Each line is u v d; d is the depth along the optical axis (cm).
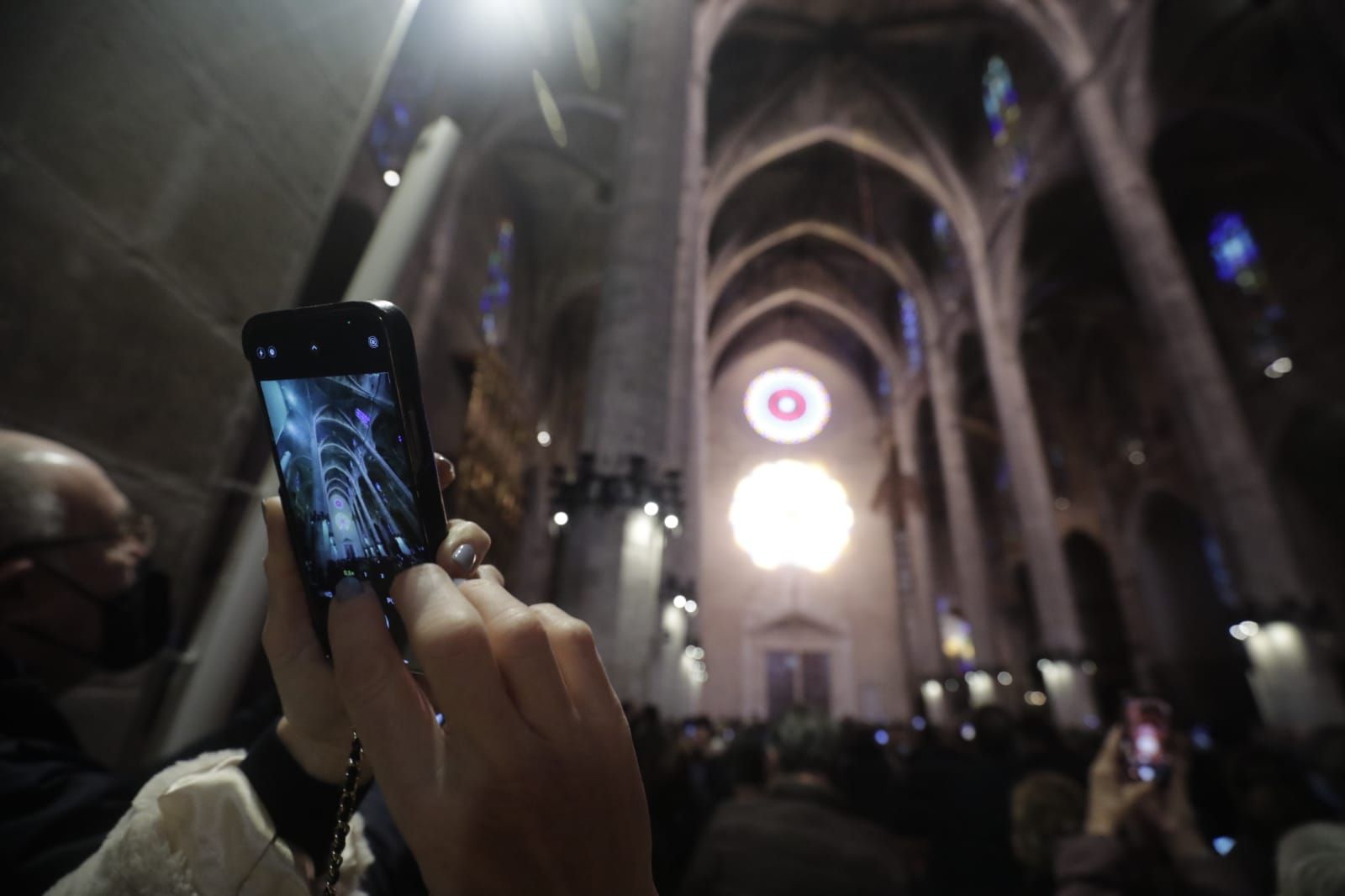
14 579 97
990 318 2266
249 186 185
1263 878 192
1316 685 1139
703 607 2948
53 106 133
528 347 2050
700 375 2070
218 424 177
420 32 1248
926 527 2847
